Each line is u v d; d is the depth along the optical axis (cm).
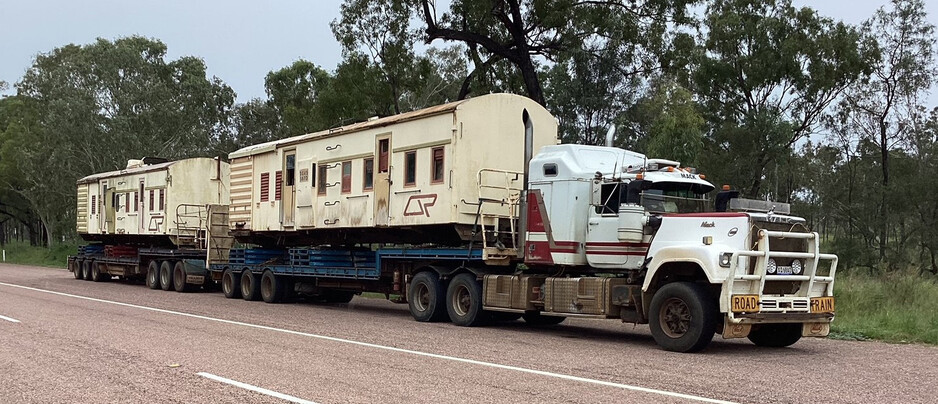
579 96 3469
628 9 3372
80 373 882
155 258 2667
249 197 2155
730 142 4091
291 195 1967
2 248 6850
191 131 5959
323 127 3756
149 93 5622
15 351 1049
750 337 1247
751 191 4066
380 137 1661
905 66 4047
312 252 1905
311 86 6512
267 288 2066
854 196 4300
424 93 5128
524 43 3447
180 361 967
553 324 1565
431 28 3459
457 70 5259
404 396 752
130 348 1080
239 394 762
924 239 3675
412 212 1552
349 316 1650
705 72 4247
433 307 1541
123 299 2016
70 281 2942
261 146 2102
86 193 3269
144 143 5625
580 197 1294
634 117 3509
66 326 1342
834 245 3806
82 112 5394
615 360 1007
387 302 2156
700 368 945
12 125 6844
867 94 4216
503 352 1077
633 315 1208
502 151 1509
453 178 1450
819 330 1156
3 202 7362
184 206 2612
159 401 734
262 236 2198
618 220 1223
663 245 1166
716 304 1091
